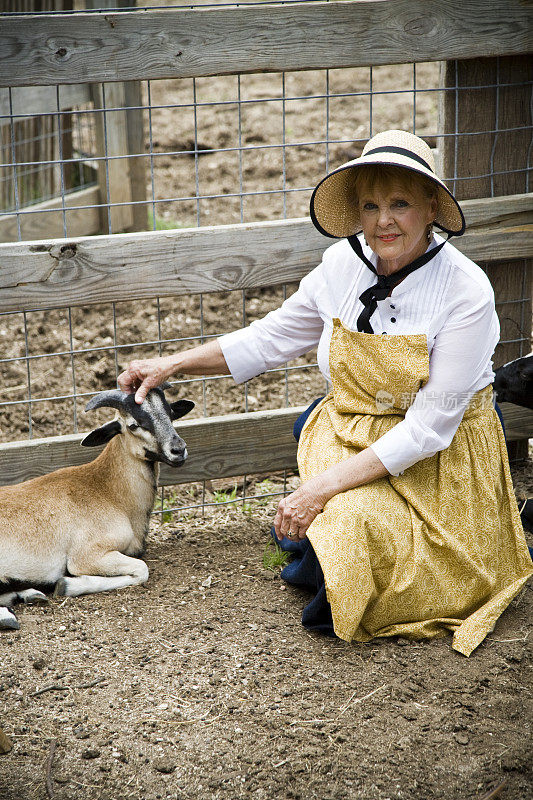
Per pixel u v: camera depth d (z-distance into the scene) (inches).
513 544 146.4
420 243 137.0
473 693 128.7
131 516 164.1
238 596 155.6
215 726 122.8
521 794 111.8
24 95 286.4
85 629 145.0
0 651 138.6
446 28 171.2
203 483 193.0
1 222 288.0
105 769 115.6
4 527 151.1
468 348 134.7
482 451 142.3
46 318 273.7
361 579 133.3
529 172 192.2
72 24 154.9
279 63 165.6
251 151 394.0
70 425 221.5
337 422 144.7
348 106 439.2
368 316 137.3
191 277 172.6
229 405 230.4
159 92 470.6
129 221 318.3
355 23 166.2
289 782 113.4
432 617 140.6
